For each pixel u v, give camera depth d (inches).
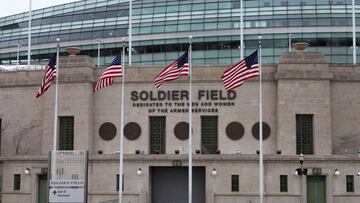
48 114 1765.5
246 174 1616.6
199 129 1718.8
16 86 1854.1
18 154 1824.6
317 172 1601.9
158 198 1713.8
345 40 3526.1
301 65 1695.4
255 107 1715.1
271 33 3531.0
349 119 1727.4
